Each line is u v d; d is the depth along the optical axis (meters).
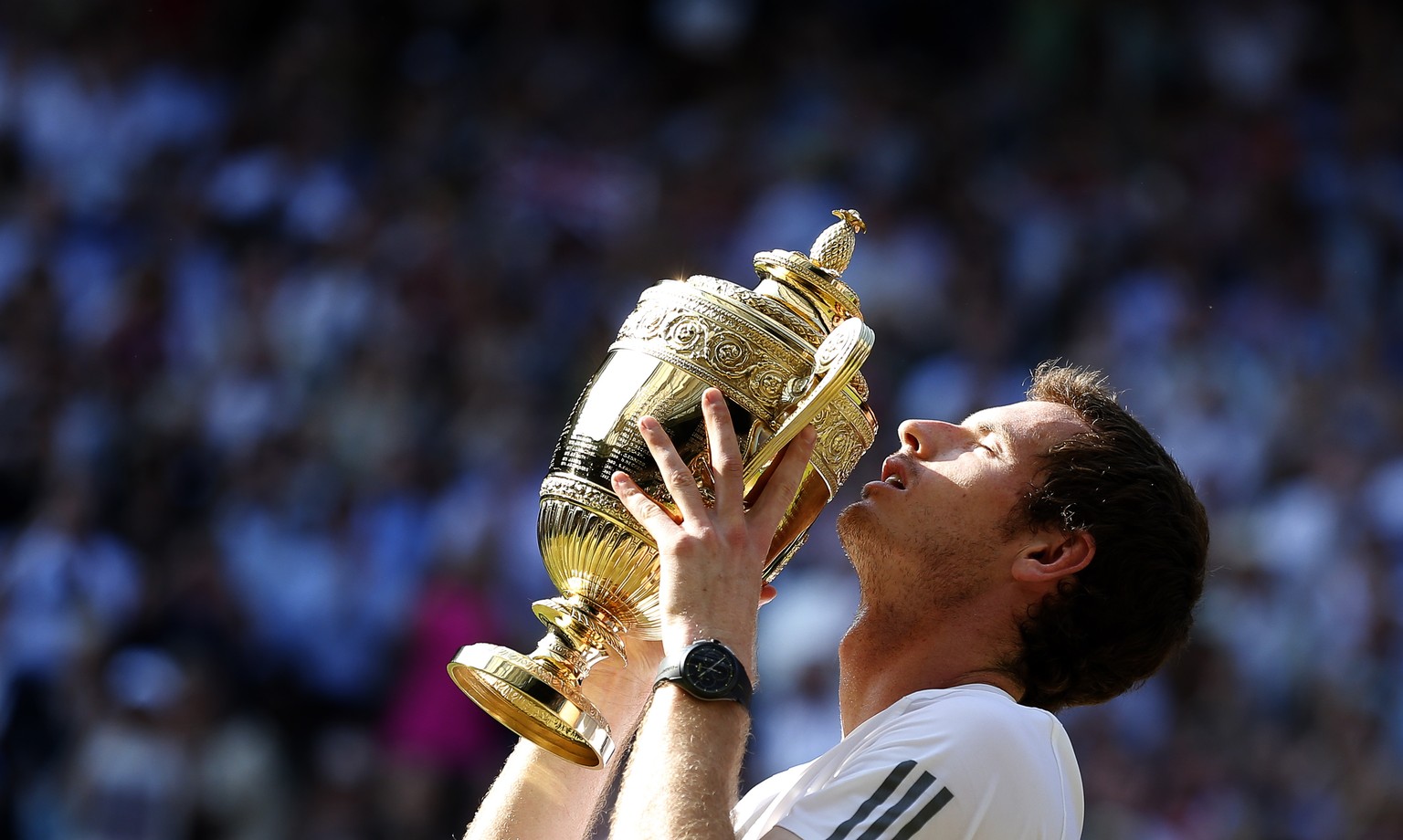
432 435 31.17
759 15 43.41
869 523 8.00
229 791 25.31
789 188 37.22
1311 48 42.84
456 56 41.28
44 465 29.59
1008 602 7.86
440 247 34.97
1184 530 8.04
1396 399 34.22
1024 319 35.44
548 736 7.52
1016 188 38.56
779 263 7.70
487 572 27.78
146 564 28.23
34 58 38.06
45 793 24.91
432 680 26.58
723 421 7.18
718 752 6.79
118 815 24.44
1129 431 8.08
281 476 29.75
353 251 34.59
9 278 33.53
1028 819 7.08
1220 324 35.53
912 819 6.93
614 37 42.88
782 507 7.30
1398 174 40.53
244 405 31.39
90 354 31.91
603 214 37.53
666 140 40.00
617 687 8.41
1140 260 37.22
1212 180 39.47
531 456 30.44
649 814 6.64
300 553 28.30
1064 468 7.86
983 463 7.96
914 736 7.19
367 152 38.22
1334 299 37.22
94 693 25.69
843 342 7.16
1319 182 39.72
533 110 40.00
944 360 33.56
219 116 38.19
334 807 25.64
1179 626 8.08
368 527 28.86
